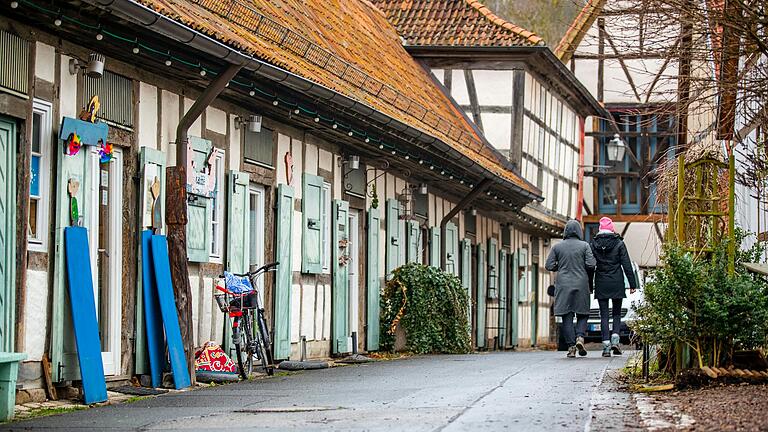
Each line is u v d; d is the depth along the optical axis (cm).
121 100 1173
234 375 1273
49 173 1048
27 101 1010
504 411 872
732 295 1035
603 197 4197
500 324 3061
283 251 1589
